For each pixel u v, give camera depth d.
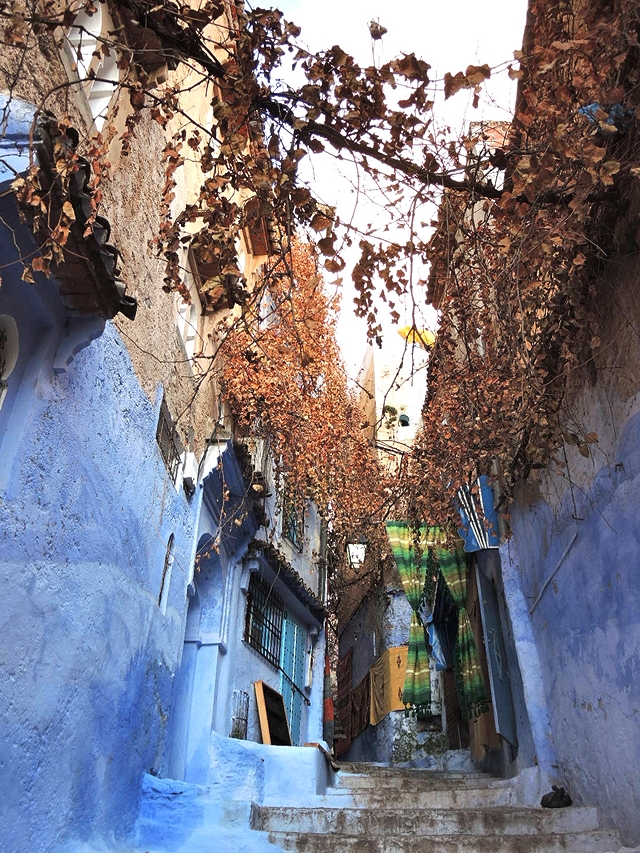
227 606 9.20
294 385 9.21
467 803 7.09
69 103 4.03
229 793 7.41
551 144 4.00
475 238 4.84
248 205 4.19
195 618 8.88
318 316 9.05
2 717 3.26
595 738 5.73
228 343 8.21
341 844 5.07
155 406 5.89
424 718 15.27
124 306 3.95
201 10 3.74
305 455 10.18
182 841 5.16
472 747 11.49
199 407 7.87
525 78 4.39
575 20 4.47
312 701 13.13
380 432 16.36
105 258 3.62
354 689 20.34
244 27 3.84
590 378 5.60
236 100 3.82
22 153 3.25
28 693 3.50
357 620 20.78
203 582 9.05
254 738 9.71
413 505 9.02
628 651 5.02
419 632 13.95
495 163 4.40
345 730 21.08
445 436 7.24
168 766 7.23
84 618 4.23
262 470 9.92
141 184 5.58
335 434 10.34
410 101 3.84
